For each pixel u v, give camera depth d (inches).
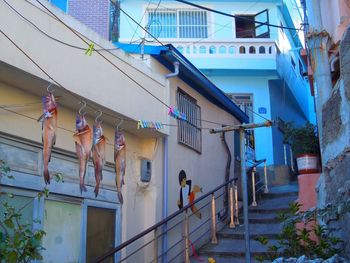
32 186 252.4
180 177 403.5
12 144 243.9
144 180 353.4
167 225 370.6
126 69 318.7
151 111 344.2
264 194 489.7
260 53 674.2
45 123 226.8
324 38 313.9
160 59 379.9
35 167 257.0
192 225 414.6
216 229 435.8
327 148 279.9
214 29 700.0
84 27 277.6
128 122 323.6
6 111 240.8
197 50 667.4
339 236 248.5
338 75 334.0
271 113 684.7
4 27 219.8
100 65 290.5
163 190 370.0
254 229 400.5
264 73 680.4
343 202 217.5
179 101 418.9
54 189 269.3
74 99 272.1
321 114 296.4
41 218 257.3
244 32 714.2
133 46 370.9
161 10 692.7
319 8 319.3
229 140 528.7
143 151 367.2
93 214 304.5
